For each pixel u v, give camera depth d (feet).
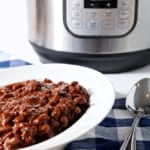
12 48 4.91
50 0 3.92
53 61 4.19
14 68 3.64
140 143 3.06
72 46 3.98
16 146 2.69
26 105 2.92
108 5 3.80
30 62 4.44
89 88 3.35
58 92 3.12
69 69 3.61
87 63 4.04
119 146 3.04
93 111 2.96
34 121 2.79
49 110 2.90
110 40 3.92
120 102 3.56
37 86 3.22
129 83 3.91
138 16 3.90
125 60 4.02
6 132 2.77
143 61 4.17
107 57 3.97
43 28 4.08
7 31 5.42
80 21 3.88
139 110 3.40
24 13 5.37
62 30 3.96
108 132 3.19
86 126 2.77
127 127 3.25
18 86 3.33
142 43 4.00
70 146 3.04
